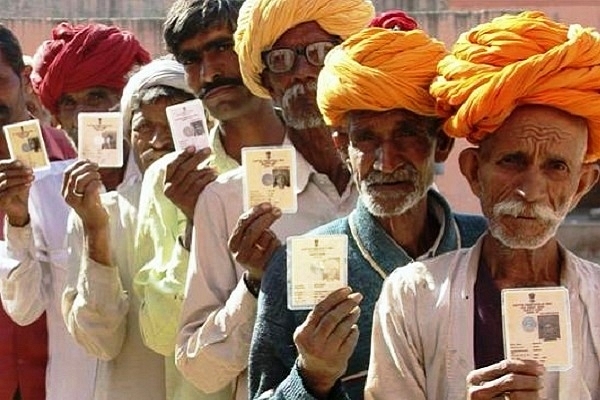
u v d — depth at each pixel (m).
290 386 6.09
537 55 5.83
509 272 5.96
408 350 5.89
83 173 8.02
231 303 7.02
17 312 8.98
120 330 8.15
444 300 5.90
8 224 8.88
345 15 7.42
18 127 8.73
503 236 5.86
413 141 6.45
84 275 8.07
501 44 5.90
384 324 5.95
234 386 7.39
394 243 6.59
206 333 7.10
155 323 7.65
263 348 6.52
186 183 7.48
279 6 7.37
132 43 9.77
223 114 7.99
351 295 5.92
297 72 7.42
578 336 5.82
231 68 7.96
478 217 6.95
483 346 5.85
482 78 5.87
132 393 8.18
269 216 6.85
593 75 5.82
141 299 7.93
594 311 5.88
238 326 7.00
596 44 5.87
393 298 5.97
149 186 8.07
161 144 8.46
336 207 7.42
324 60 7.30
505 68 5.82
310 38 7.41
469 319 5.88
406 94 6.30
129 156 9.10
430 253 6.67
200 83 8.04
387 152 6.43
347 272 6.51
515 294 5.63
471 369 5.82
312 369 5.98
